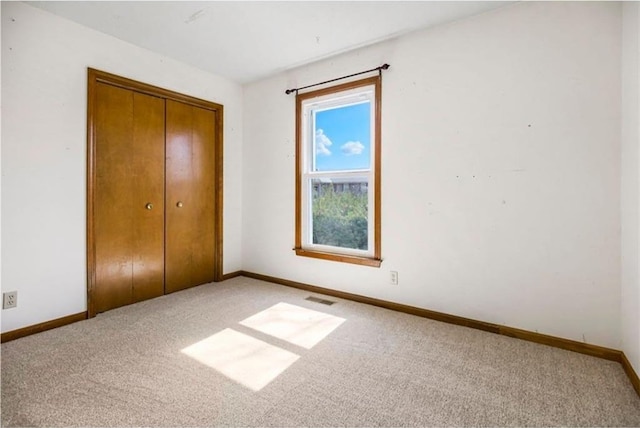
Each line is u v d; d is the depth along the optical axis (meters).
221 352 2.00
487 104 2.30
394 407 1.49
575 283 2.04
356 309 2.77
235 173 3.77
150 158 2.98
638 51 1.59
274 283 3.56
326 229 3.23
